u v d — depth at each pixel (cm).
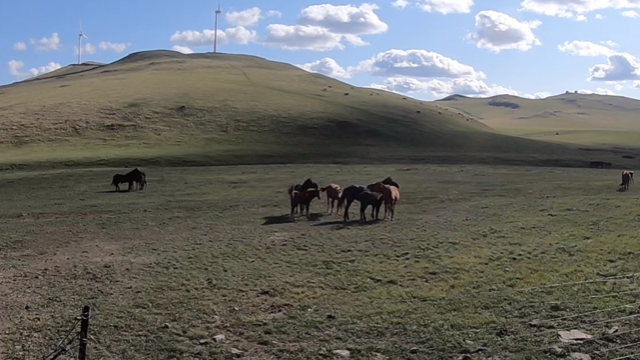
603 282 1537
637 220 2430
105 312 1455
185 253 2105
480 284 1594
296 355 1185
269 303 1502
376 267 1819
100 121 9275
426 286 1602
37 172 6012
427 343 1214
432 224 2589
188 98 10844
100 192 4500
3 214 3450
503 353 1140
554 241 2086
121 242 2416
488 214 2852
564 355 1108
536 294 1477
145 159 6975
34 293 1638
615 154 9138
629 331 1188
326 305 1474
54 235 2645
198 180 5181
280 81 14438
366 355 1174
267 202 3659
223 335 1291
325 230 2512
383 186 2806
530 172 5831
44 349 1237
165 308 1479
